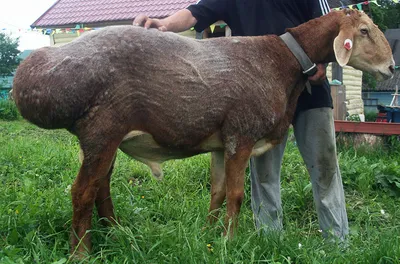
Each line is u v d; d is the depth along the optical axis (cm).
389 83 1984
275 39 250
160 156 242
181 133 230
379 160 463
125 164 398
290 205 344
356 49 255
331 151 276
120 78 217
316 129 273
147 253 221
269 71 242
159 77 222
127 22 914
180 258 216
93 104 216
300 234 269
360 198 368
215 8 278
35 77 211
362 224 325
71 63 212
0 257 211
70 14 963
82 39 220
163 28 262
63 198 279
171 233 233
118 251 226
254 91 235
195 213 288
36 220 246
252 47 244
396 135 531
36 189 315
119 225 233
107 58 216
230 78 232
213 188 268
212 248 226
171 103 224
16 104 218
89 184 222
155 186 346
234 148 237
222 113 232
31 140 534
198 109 228
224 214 283
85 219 226
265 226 253
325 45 254
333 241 259
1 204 272
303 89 263
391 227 281
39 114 215
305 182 369
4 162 396
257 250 230
